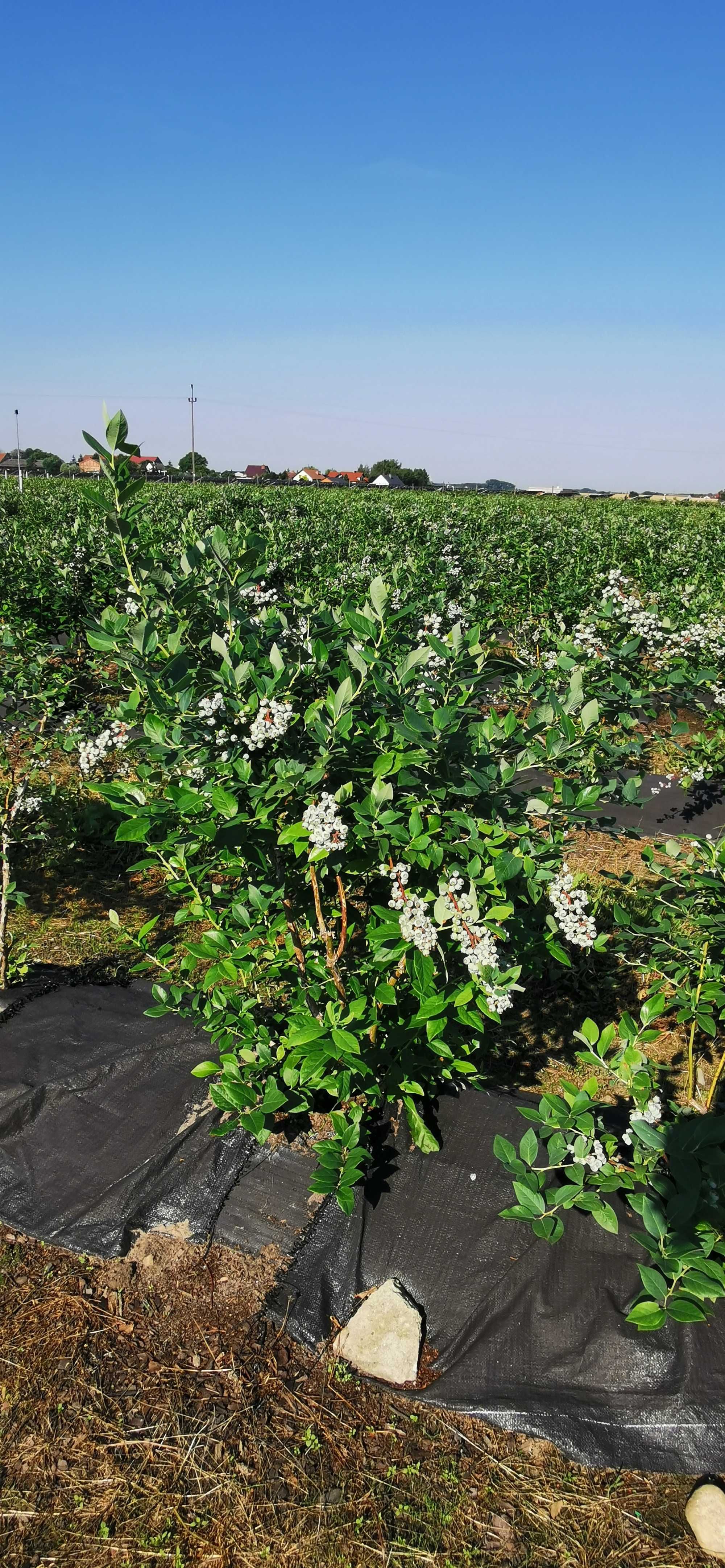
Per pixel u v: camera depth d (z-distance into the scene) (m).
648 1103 2.46
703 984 3.16
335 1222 2.85
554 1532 2.21
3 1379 2.53
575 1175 2.35
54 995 3.73
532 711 3.34
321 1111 3.14
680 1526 2.23
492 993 2.47
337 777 2.79
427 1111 3.09
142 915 5.06
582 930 2.66
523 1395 2.47
